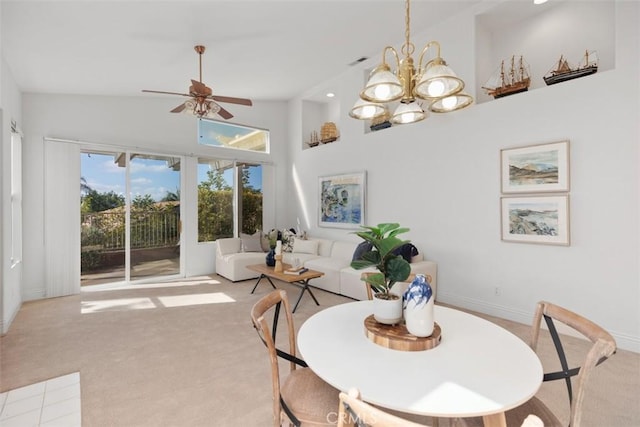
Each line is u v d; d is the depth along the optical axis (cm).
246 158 667
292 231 656
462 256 399
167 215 578
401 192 471
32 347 294
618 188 285
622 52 282
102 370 253
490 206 371
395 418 70
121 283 531
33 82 425
